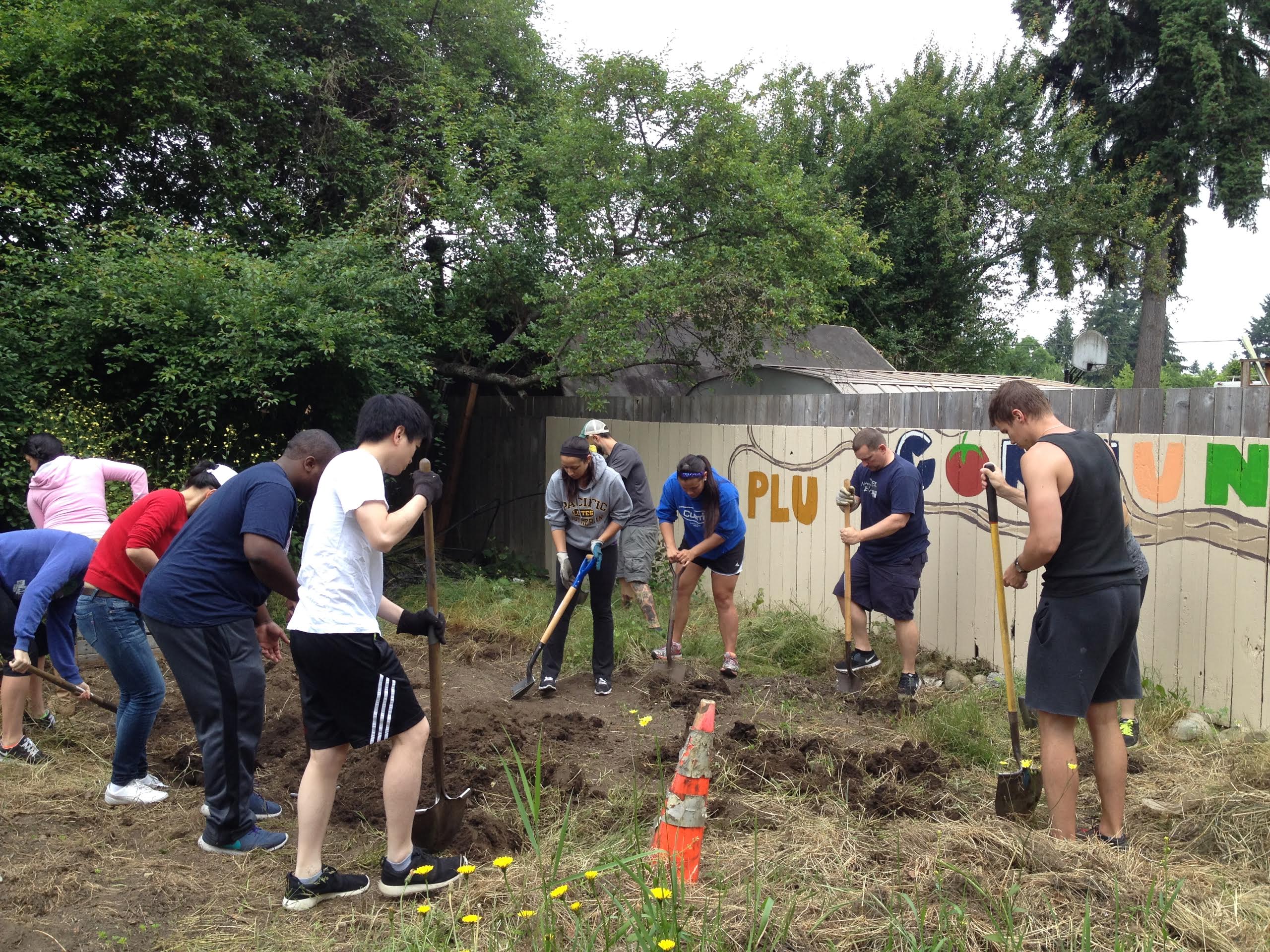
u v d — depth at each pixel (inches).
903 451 264.2
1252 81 732.7
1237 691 186.4
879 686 226.5
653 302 336.2
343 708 117.0
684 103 358.9
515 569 403.5
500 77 471.8
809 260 368.2
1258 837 137.2
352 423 344.2
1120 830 138.6
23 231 316.2
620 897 111.3
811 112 719.7
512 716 194.7
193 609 133.0
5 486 268.5
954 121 696.4
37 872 129.3
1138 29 781.9
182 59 357.7
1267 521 180.2
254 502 131.6
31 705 184.9
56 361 287.4
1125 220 708.7
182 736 183.3
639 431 367.9
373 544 113.7
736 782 159.2
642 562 254.1
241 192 381.1
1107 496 132.6
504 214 377.7
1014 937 103.4
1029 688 137.7
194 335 301.9
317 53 421.4
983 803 151.9
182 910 121.3
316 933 114.8
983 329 748.6
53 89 330.3
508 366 449.4
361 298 327.9
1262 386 183.5
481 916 115.5
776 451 306.2
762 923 103.5
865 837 134.9
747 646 259.3
